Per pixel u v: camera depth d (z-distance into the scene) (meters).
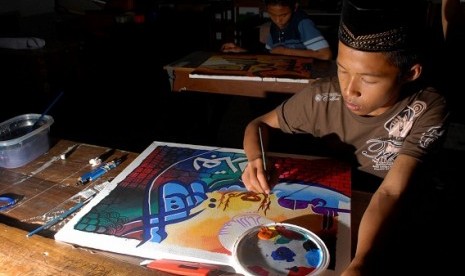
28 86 2.95
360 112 0.84
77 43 3.26
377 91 0.78
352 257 0.68
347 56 0.76
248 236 0.69
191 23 4.32
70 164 1.03
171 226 0.75
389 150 1.02
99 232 0.74
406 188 0.80
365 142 1.05
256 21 4.53
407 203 0.80
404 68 0.76
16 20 3.75
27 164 1.04
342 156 1.10
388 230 0.71
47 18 4.09
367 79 0.76
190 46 4.36
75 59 3.24
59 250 0.70
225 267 0.65
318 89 1.09
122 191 0.88
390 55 0.73
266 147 1.04
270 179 0.88
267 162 0.94
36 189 0.92
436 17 2.68
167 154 1.04
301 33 2.41
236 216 0.78
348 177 0.93
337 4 4.33
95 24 3.74
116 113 3.12
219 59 2.15
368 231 0.70
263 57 2.18
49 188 0.92
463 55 2.58
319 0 4.39
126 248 0.69
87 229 0.75
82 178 0.95
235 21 4.51
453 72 2.65
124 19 3.78
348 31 0.75
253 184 0.85
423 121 0.94
